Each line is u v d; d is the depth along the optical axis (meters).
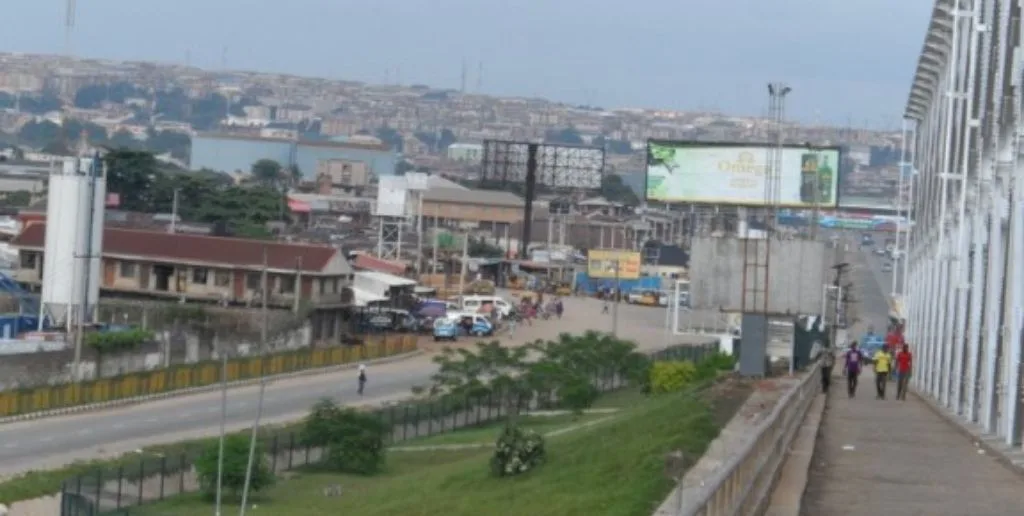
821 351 74.62
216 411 87.31
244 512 56.91
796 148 126.06
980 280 57.69
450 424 85.25
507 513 42.56
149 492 61.47
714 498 19.92
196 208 190.75
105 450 72.44
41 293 113.38
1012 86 52.19
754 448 25.25
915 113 120.25
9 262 130.00
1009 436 44.00
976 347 56.34
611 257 184.75
